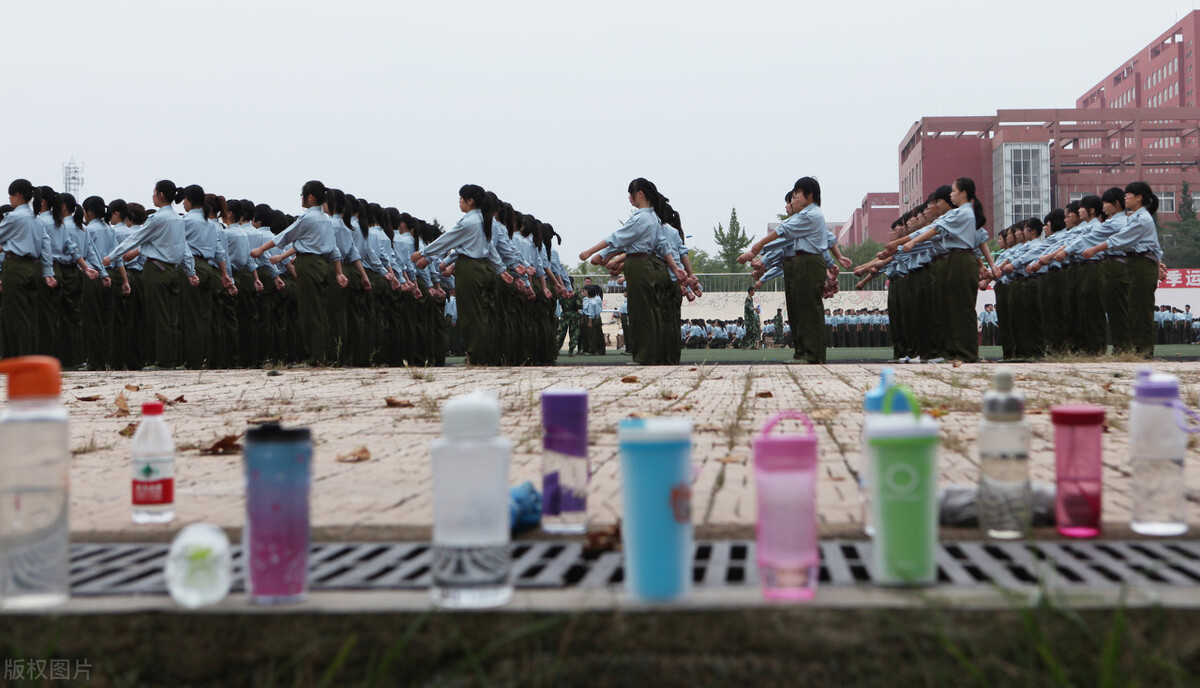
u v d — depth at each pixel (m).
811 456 2.08
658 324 14.38
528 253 17.17
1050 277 16.11
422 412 7.06
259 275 16.59
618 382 9.95
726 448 4.86
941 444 4.68
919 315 14.33
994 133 135.00
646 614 2.00
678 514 2.07
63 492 2.22
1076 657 1.91
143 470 3.24
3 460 2.18
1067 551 2.56
